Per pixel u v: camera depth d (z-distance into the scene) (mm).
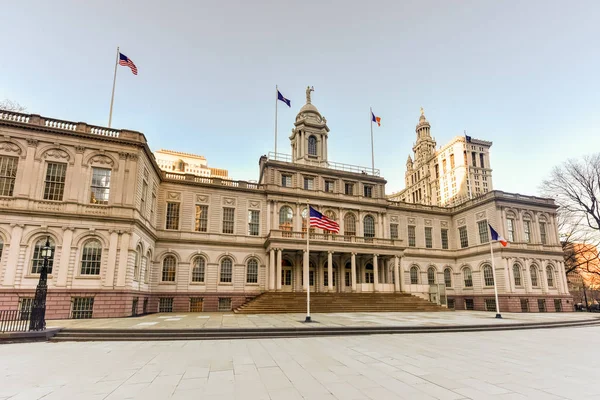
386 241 47344
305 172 49531
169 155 107875
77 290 29562
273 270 41281
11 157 30438
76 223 30719
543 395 9023
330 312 37094
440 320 28391
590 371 11773
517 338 20156
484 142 139375
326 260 47656
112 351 15508
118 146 33469
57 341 18516
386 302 40562
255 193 46938
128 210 32562
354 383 10078
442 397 8797
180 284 41156
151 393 9148
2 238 28781
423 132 162000
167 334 19719
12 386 9812
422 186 158125
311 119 58312
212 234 43719
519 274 48094
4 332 18453
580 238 57312
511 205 50188
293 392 9211
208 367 12195
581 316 36594
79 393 9156
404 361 13203
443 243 56312
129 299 31641
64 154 31875
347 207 50219
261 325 23094
